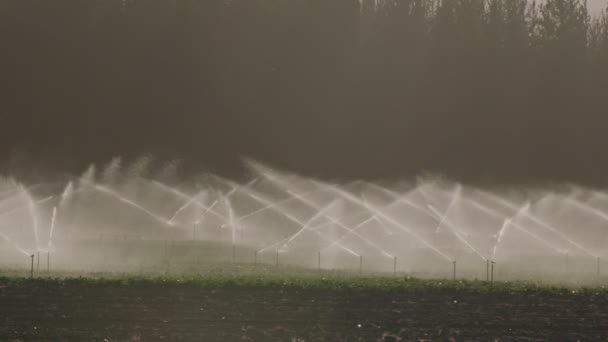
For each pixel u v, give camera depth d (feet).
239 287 162.71
